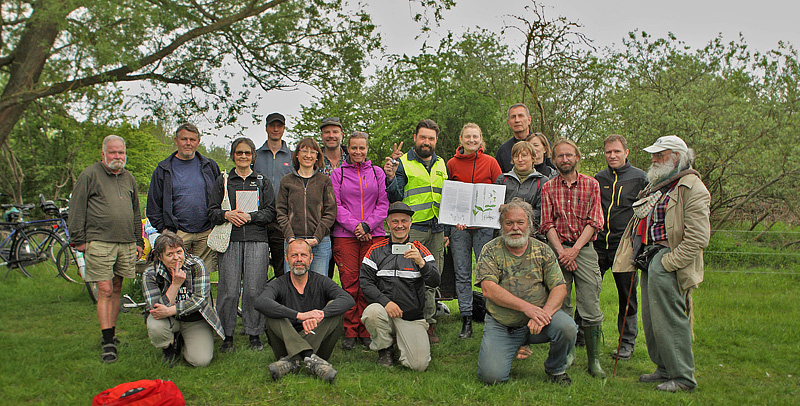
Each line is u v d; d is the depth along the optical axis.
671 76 12.35
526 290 4.11
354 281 5.18
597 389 3.91
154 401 3.26
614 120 12.22
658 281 3.89
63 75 6.40
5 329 5.46
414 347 4.31
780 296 7.59
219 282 4.86
